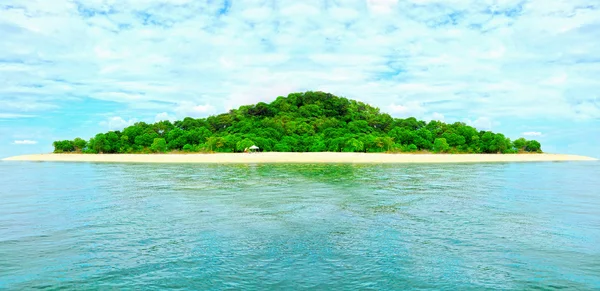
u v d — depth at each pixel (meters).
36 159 111.31
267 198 29.89
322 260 14.86
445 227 20.28
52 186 39.28
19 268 14.08
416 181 43.56
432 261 14.82
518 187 38.19
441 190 35.34
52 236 18.42
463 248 16.55
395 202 28.20
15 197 31.28
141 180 45.12
